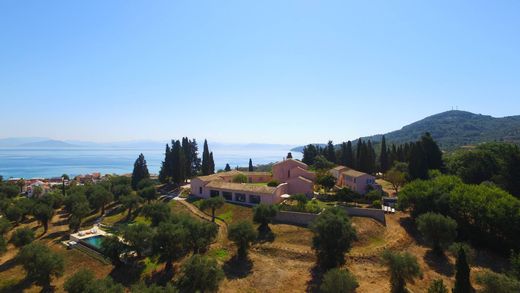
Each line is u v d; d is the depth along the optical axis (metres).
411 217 62.12
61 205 88.88
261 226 59.44
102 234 63.81
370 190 78.69
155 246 47.38
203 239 49.72
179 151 105.31
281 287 42.16
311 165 123.19
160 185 107.50
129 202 75.81
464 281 35.31
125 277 46.94
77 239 60.12
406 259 38.84
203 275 39.22
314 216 59.00
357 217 60.22
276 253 50.56
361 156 107.19
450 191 61.16
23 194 130.38
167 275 46.22
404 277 38.47
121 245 49.69
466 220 56.69
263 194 71.94
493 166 85.50
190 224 51.72
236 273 46.19
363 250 49.84
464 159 92.69
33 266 43.62
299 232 56.34
